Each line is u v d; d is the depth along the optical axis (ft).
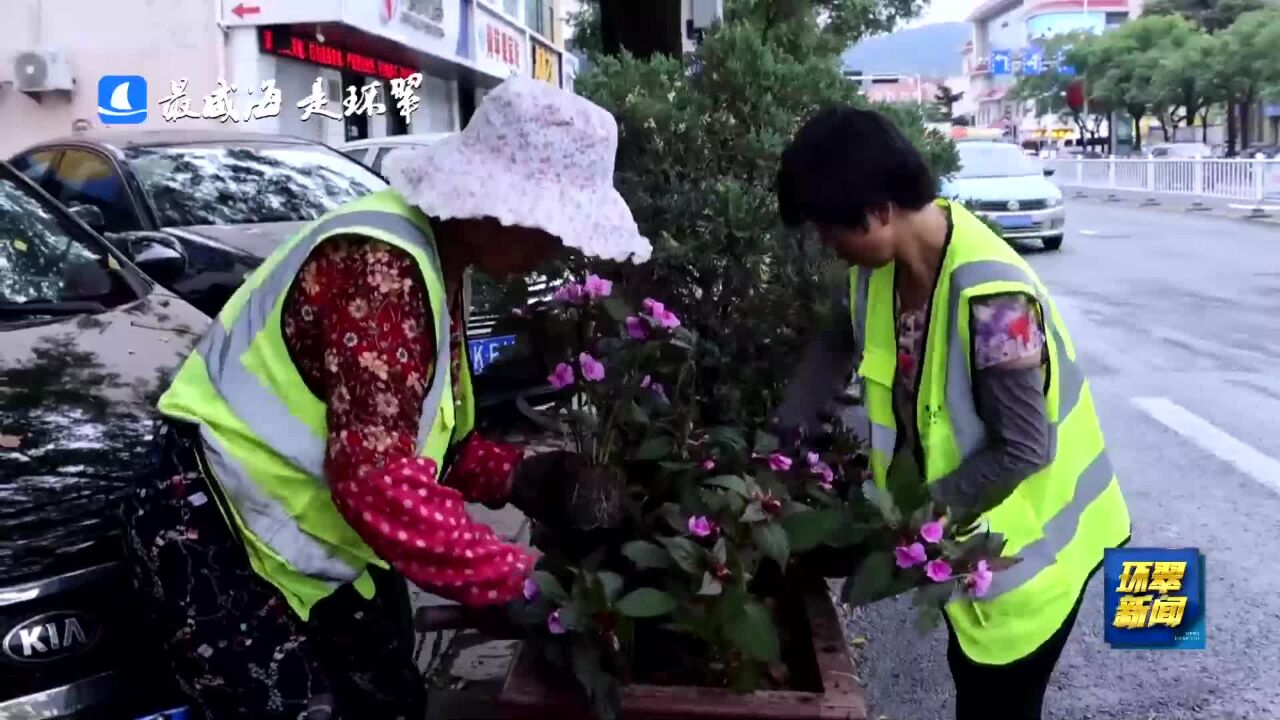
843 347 8.31
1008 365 6.29
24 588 6.60
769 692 7.23
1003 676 6.93
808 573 8.23
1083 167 101.86
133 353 9.89
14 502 7.31
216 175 20.06
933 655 12.47
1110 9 259.60
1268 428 20.61
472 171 5.73
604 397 8.05
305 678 6.22
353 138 52.24
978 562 6.33
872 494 6.48
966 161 52.65
